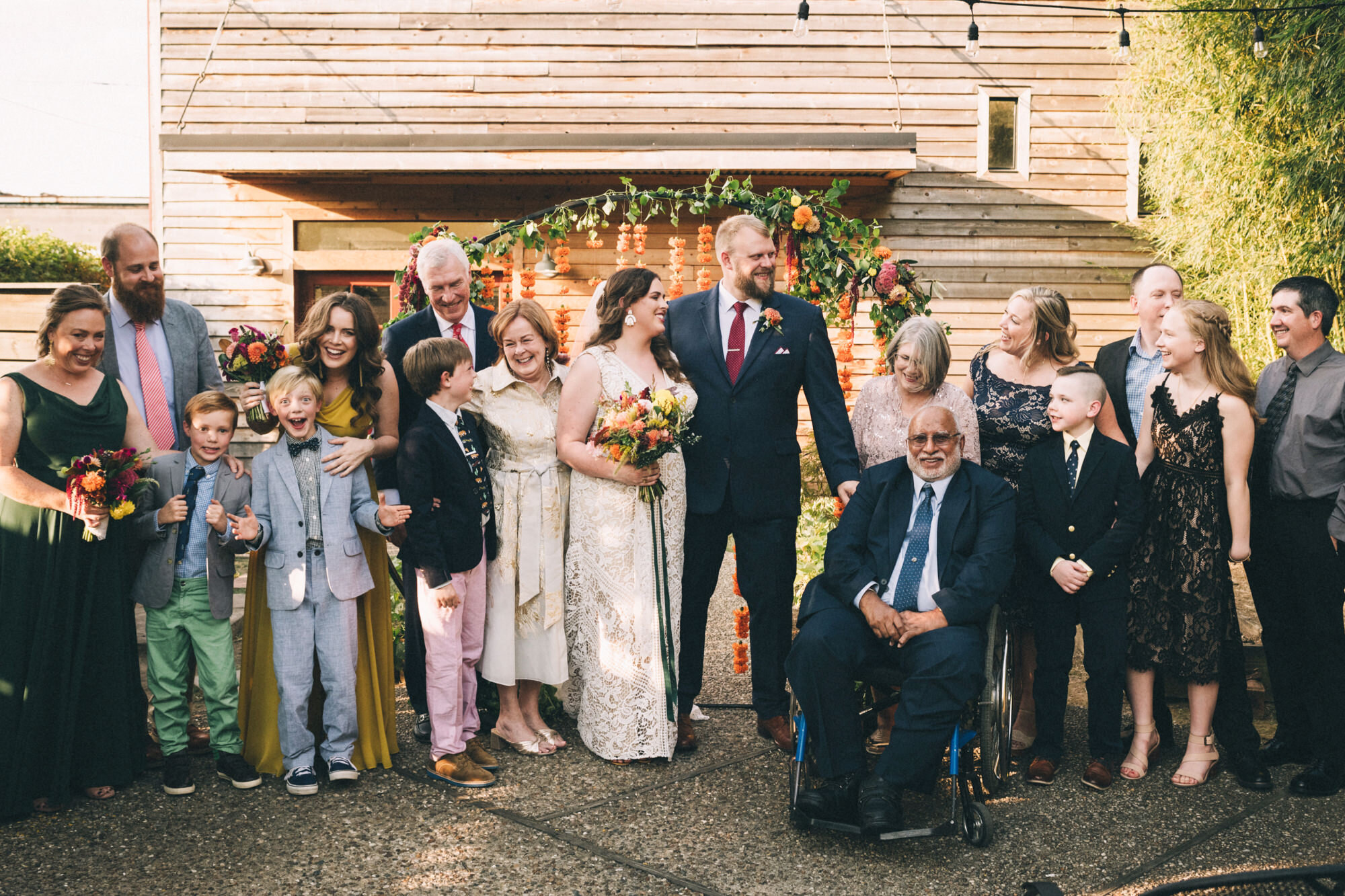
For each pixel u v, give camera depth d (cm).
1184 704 437
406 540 364
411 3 932
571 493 380
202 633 342
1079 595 359
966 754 328
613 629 369
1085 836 316
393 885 280
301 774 340
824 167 859
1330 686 349
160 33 935
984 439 386
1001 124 949
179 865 290
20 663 319
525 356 369
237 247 942
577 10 934
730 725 416
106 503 317
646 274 375
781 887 283
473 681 376
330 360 353
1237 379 354
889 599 334
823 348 388
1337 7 581
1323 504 353
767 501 379
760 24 935
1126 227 949
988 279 952
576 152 857
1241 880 217
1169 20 716
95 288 337
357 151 859
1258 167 639
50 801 324
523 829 317
